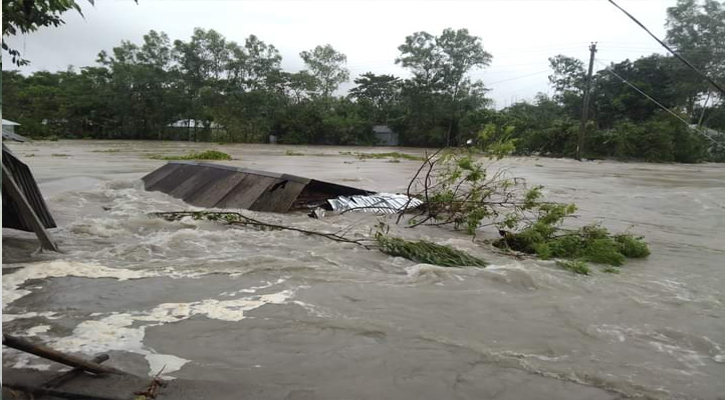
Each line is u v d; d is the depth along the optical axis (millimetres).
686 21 45250
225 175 11391
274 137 56812
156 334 3932
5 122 34000
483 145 9570
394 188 14578
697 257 7180
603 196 14328
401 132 57469
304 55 64625
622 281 5816
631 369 3605
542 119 51062
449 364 3578
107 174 15969
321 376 3361
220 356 3596
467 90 56312
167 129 52656
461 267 6070
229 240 7211
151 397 2980
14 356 3439
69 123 50719
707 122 48500
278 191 10094
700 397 3244
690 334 4250
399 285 5355
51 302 4555
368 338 3977
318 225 8656
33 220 6215
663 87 47094
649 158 38812
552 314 4637
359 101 62125
